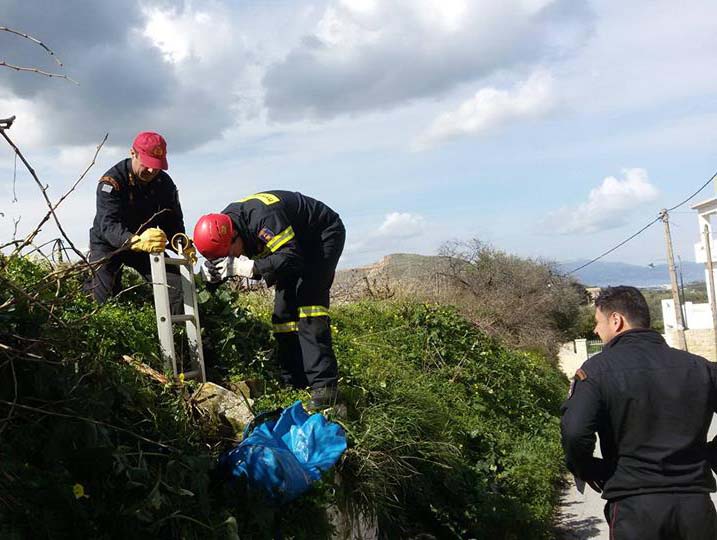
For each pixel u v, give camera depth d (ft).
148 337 15.93
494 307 75.92
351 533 14.87
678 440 11.43
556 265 104.58
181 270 16.57
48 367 10.61
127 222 17.70
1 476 8.93
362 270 52.29
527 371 46.44
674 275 115.96
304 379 18.67
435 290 60.64
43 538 8.80
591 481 12.20
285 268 16.37
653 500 11.35
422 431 20.27
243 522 11.54
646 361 11.71
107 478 10.19
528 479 25.93
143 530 9.91
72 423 10.12
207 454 12.32
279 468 11.93
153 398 12.94
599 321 12.66
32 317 11.12
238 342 19.07
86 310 15.44
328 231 18.15
